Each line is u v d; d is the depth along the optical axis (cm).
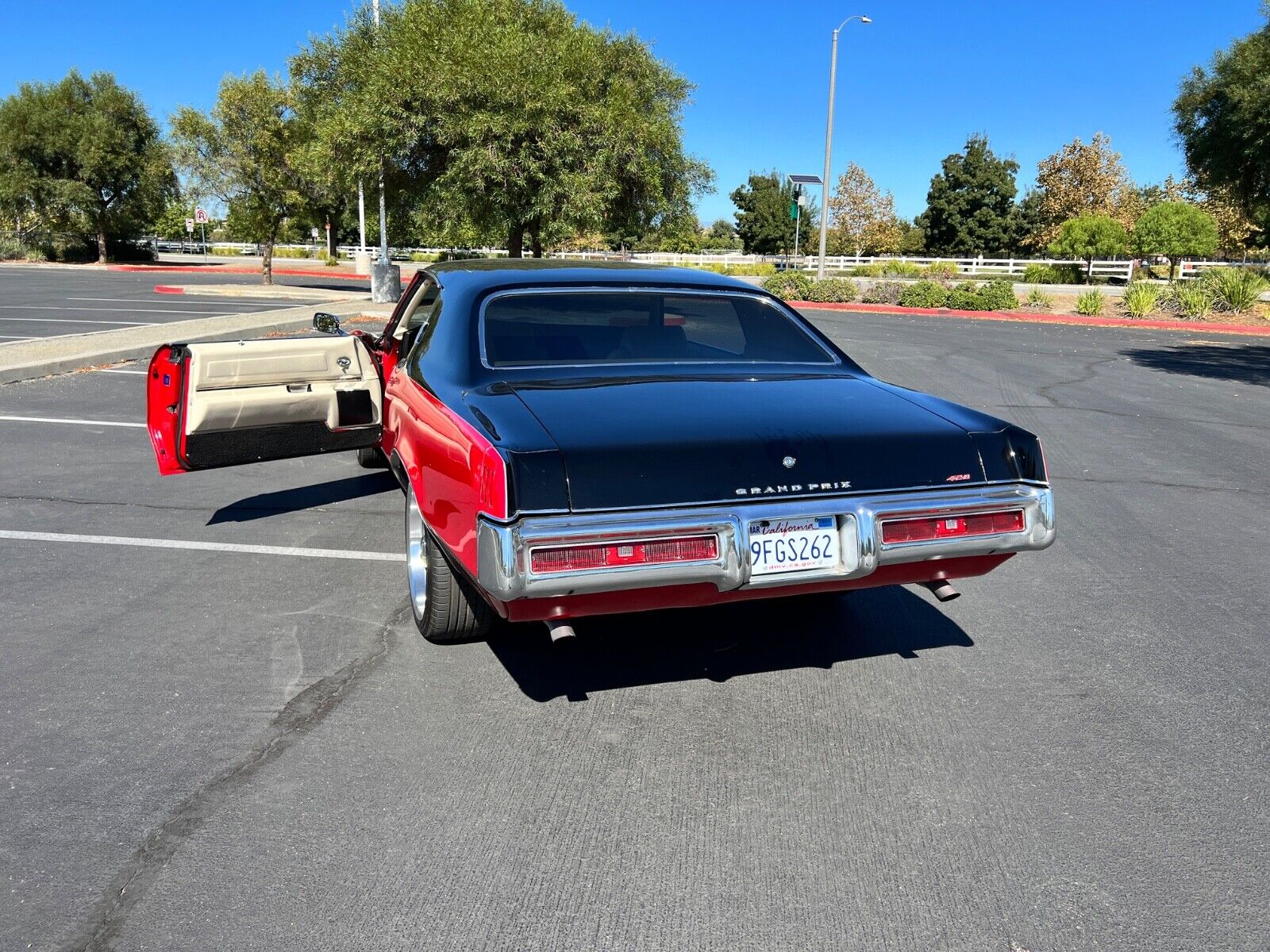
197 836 273
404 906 246
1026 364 1434
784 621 442
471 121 1591
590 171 1661
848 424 331
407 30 1669
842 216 6769
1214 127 1872
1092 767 319
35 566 489
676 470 300
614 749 326
